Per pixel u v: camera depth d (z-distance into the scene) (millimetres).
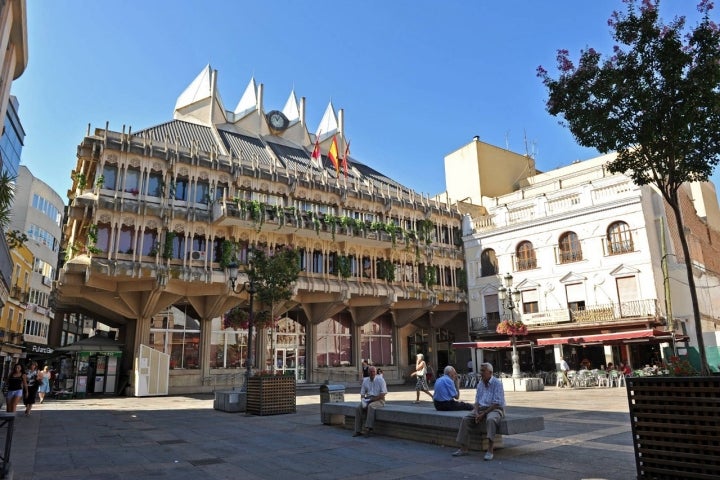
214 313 30969
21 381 15617
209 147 34781
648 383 6398
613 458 7977
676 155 7965
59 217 57906
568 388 26031
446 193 44469
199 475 7742
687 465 5918
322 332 37219
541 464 7691
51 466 8492
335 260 34875
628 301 31000
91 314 36531
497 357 37969
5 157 40281
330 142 46438
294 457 9000
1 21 13945
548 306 34875
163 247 27938
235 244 30078
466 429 8617
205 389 30547
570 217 34625
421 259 39375
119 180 27688
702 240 38844
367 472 7613
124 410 19141
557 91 8883
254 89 44875
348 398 24406
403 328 43344
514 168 49844
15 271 44062
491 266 39688
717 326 36281
